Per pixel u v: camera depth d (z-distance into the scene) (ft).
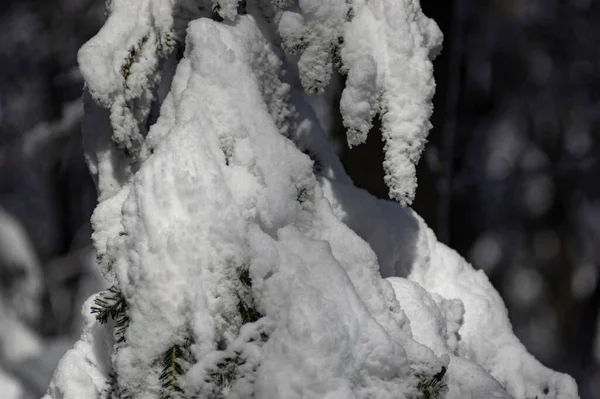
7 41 74.84
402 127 15.15
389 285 14.96
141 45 16.53
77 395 15.80
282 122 17.10
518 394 18.49
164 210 13.64
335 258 14.30
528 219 83.05
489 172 80.59
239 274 13.67
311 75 15.56
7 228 58.59
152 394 13.57
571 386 18.35
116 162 17.11
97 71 15.70
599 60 79.56
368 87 15.08
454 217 80.59
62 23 71.56
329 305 13.00
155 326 13.47
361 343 13.14
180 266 13.51
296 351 12.59
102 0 68.90
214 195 13.73
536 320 85.10
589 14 78.64
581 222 82.33
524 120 81.76
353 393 12.51
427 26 16.01
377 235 18.49
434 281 19.24
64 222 75.36
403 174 15.15
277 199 14.24
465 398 15.11
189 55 15.48
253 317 13.82
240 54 15.43
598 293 82.84
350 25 15.24
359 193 18.57
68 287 73.10
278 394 12.46
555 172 77.97
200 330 13.34
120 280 13.75
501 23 78.64
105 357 16.15
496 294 19.57
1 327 52.65
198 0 16.25
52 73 72.13
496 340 18.80
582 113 81.00
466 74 77.20
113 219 15.80
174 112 15.35
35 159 74.18
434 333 15.83
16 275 57.98
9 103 76.28
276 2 16.24
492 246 81.61
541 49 80.02
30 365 42.29
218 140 14.62
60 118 65.10
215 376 13.14
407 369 13.25
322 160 18.35
